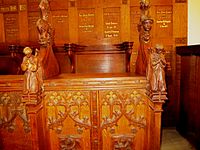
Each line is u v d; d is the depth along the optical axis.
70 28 2.87
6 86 1.71
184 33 2.83
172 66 2.85
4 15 2.92
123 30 2.84
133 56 2.84
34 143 1.56
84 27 2.87
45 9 1.83
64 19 2.88
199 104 2.11
